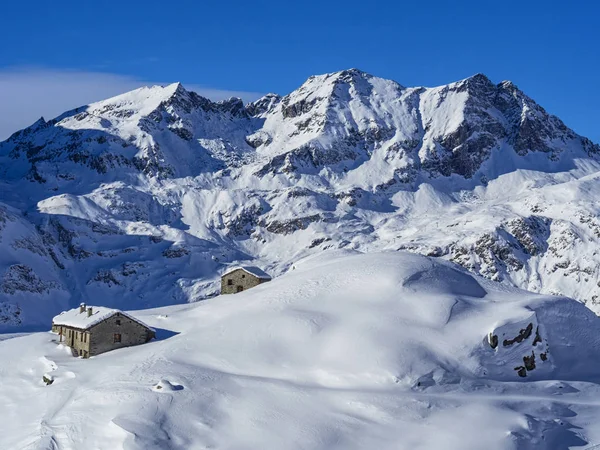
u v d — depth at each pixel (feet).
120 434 256.11
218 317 384.06
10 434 282.97
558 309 352.08
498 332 321.73
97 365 334.85
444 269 390.42
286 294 375.86
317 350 318.24
